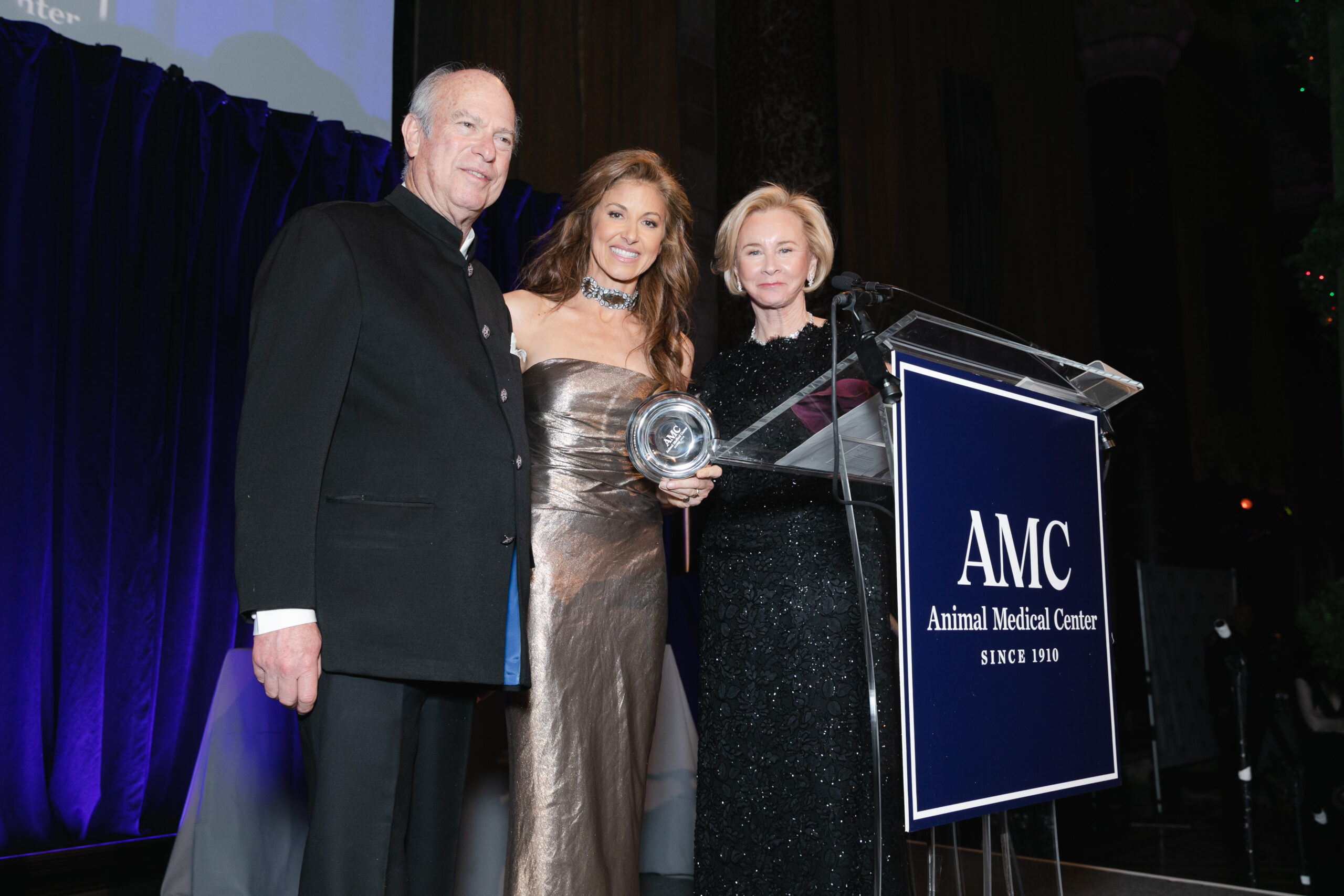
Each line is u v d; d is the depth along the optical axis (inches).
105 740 145.3
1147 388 325.7
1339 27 154.3
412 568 54.3
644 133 246.8
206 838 95.3
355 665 52.2
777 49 240.5
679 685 122.1
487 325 61.3
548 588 73.3
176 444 158.7
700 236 271.4
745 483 79.6
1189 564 314.0
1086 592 62.6
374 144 185.3
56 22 153.4
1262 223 479.5
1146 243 339.0
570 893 69.7
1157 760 245.0
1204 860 166.1
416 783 60.2
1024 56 343.0
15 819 134.3
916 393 52.0
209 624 160.2
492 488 57.2
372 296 56.1
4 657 134.5
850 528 56.5
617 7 245.4
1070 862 152.4
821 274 86.0
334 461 55.5
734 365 86.0
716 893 76.0
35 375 141.3
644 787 76.6
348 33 185.9
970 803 50.5
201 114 164.4
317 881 51.0
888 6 285.0
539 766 71.2
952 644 51.3
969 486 54.2
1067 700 58.8
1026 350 60.5
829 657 74.4
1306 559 488.7
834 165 234.8
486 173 63.9
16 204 142.6
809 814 72.8
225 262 166.7
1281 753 222.1
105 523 146.6
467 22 217.8
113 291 151.6
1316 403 494.6
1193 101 432.8
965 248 300.2
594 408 76.4
